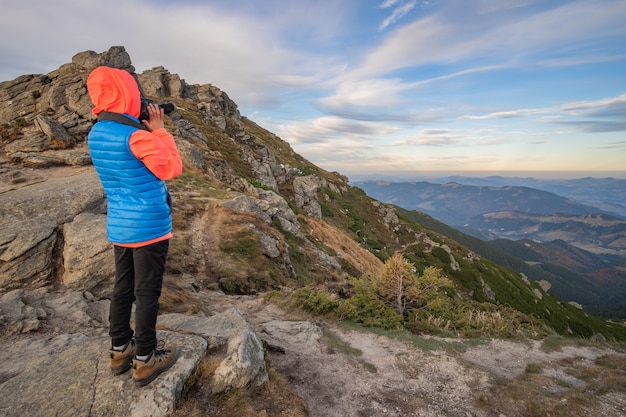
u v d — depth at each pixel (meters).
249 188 35.56
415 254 62.03
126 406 2.96
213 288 13.64
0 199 9.19
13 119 29.39
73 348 3.87
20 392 3.12
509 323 9.95
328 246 35.38
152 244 2.97
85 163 23.84
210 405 3.37
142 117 2.98
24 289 6.64
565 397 5.26
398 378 6.02
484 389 5.69
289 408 3.79
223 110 79.56
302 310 9.97
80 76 32.44
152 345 3.16
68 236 7.55
